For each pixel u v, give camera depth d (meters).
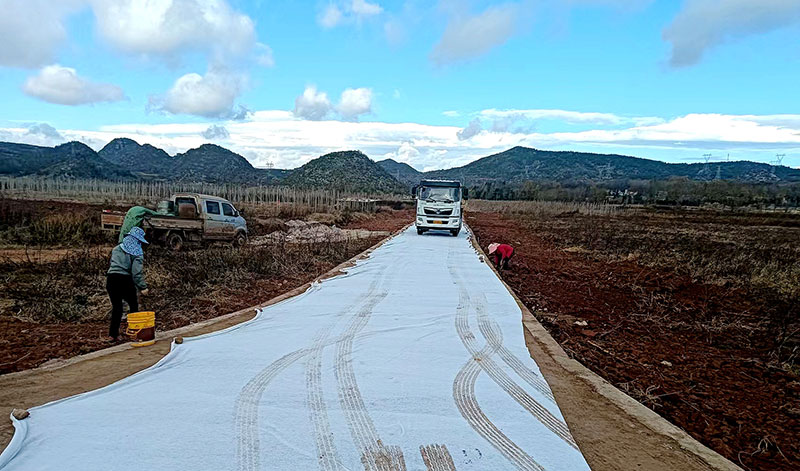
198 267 10.69
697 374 5.63
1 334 5.93
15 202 21.48
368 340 5.48
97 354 4.93
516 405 3.89
